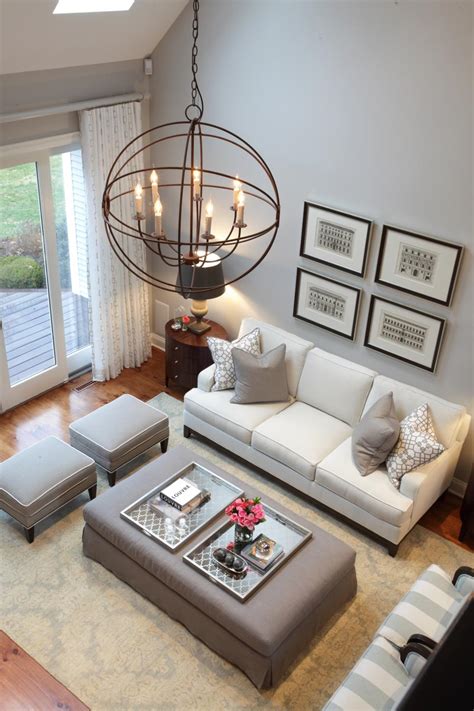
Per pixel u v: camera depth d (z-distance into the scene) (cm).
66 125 543
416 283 499
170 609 414
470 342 491
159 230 312
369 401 520
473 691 164
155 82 595
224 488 467
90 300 615
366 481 473
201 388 565
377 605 439
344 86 485
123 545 421
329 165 516
